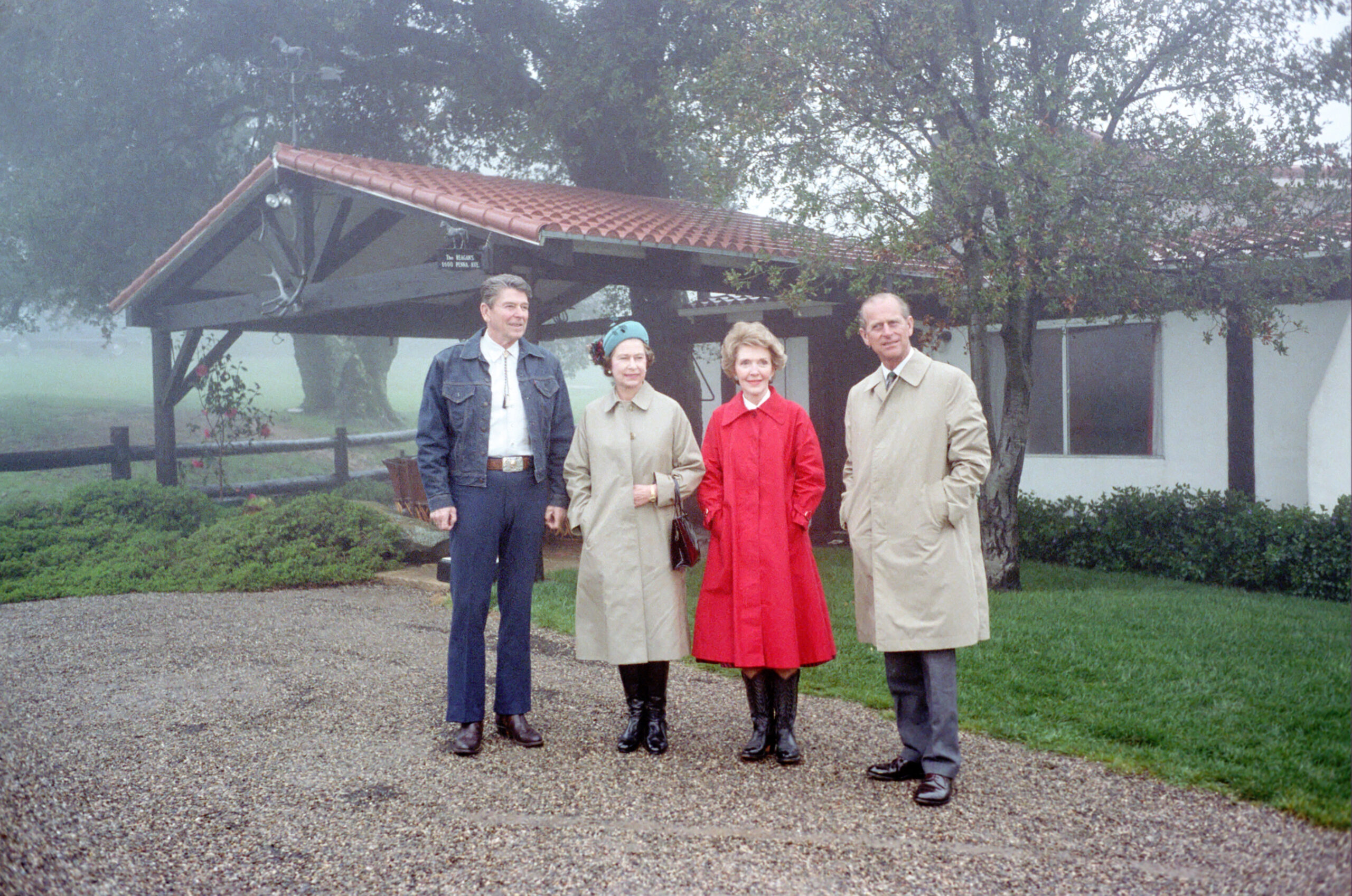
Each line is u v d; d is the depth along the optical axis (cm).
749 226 972
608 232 687
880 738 376
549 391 390
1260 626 554
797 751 344
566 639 566
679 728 392
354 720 401
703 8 814
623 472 365
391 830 287
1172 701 404
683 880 252
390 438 1633
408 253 1012
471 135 1566
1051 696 421
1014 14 662
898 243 625
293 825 291
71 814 299
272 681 465
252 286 1153
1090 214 626
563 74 1259
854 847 271
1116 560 832
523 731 372
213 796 315
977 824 286
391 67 1407
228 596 717
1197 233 678
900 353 324
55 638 564
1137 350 890
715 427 361
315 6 1330
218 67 1658
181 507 946
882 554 320
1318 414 684
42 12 1313
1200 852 261
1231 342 816
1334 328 760
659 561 363
